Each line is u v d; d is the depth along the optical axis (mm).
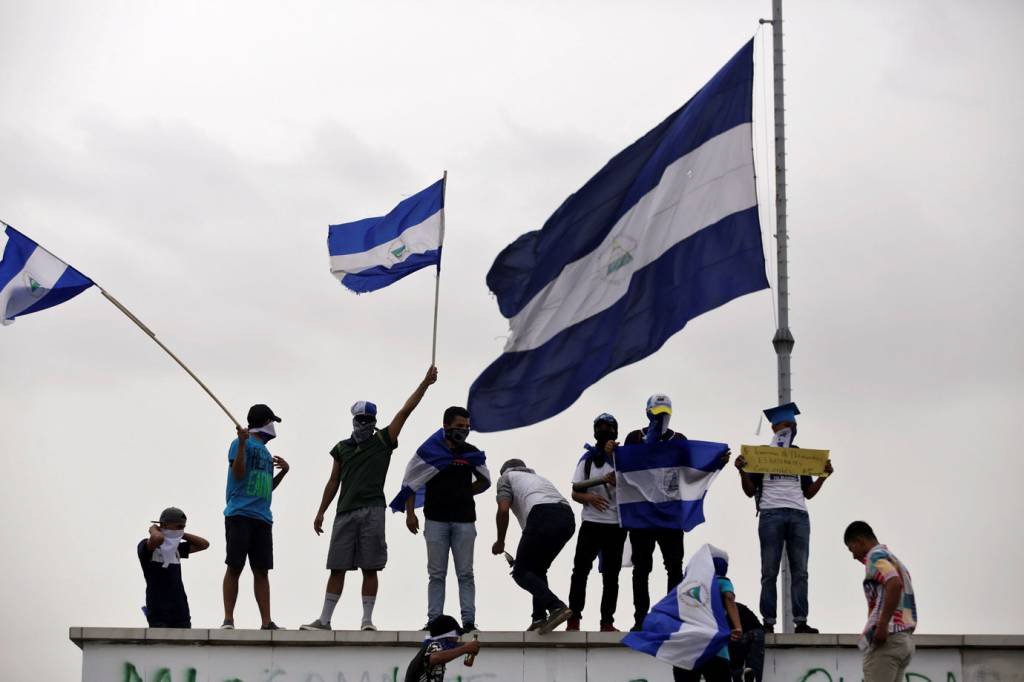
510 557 18500
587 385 20062
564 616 17219
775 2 21719
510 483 18078
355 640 17625
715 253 19906
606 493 18156
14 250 18812
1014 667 17859
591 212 20406
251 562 18047
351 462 18250
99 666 17438
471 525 18094
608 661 17578
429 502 18078
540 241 20469
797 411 18250
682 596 15680
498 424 20156
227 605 17828
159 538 18109
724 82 20344
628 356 19938
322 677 17562
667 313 19922
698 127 20344
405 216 19922
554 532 17484
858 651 17547
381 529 18109
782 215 21031
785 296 20656
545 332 20328
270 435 18500
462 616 17891
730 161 20078
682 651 15461
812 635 17484
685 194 20203
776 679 17438
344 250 19938
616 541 18125
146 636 17500
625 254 20234
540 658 17578
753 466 17703
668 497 17844
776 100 21516
